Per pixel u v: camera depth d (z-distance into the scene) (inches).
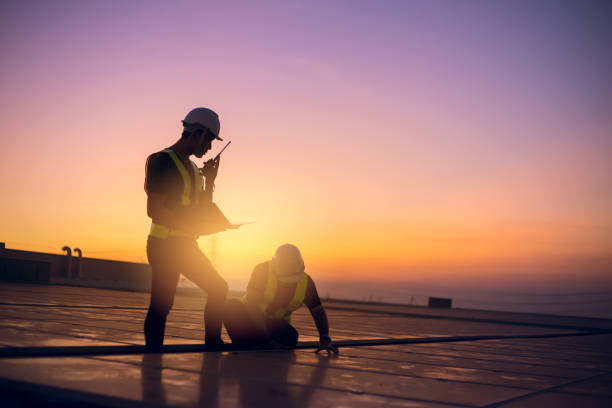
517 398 126.0
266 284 202.1
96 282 1606.8
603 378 175.3
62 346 154.3
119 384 108.9
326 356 189.3
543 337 444.1
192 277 178.4
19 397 95.3
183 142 171.3
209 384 116.1
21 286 788.0
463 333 412.8
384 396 117.3
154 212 163.6
